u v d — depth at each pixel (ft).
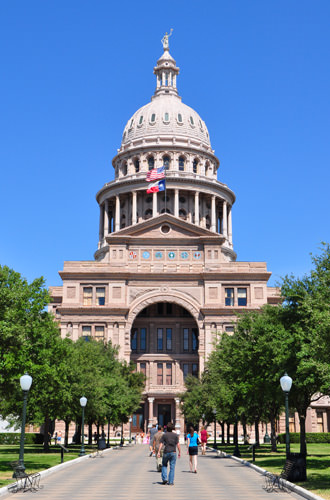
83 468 106.83
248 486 77.10
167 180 386.73
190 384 248.11
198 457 146.20
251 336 134.82
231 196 415.03
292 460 79.05
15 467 82.38
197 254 294.66
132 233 298.76
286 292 111.86
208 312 285.02
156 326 315.58
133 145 415.64
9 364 89.51
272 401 132.26
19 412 151.43
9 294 95.50
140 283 291.58
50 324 130.52
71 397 148.05
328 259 108.99
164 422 302.86
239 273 289.74
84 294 290.35
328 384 89.04
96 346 213.87
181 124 418.10
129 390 227.40
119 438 282.15
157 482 82.07
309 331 101.91
